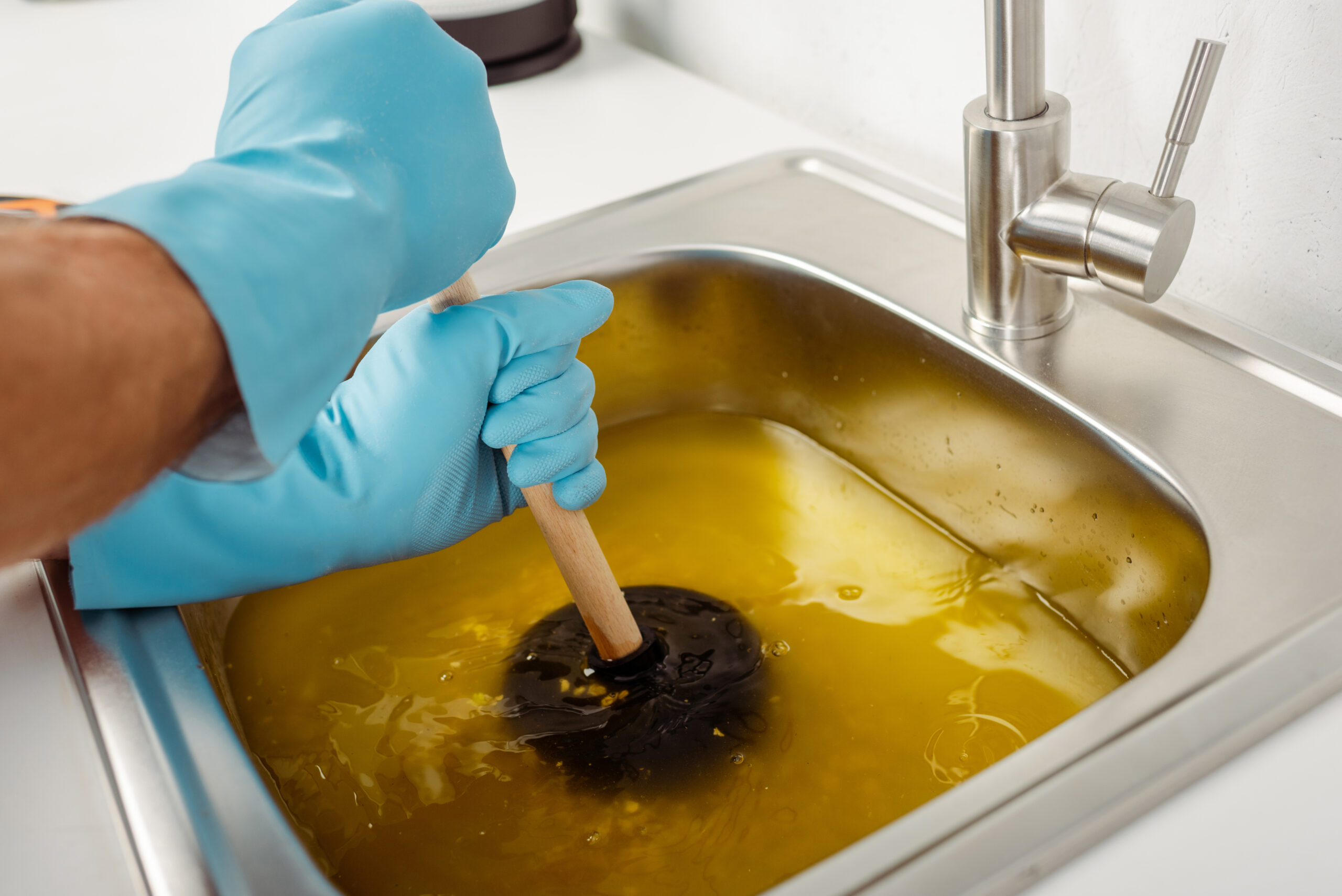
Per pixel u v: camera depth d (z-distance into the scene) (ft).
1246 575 1.74
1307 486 1.93
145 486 1.18
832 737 2.10
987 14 2.04
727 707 2.19
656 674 2.27
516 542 2.71
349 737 2.18
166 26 4.95
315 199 1.47
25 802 1.52
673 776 2.04
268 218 1.36
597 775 2.05
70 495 1.04
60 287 1.01
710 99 3.74
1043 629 2.36
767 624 2.42
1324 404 2.11
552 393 2.05
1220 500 1.92
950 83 2.97
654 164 3.34
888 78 3.18
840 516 2.79
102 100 4.14
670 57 4.15
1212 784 1.41
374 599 2.53
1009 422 2.38
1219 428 2.09
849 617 2.43
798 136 3.45
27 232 1.14
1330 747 1.45
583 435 2.08
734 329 3.02
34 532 1.05
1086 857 1.32
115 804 1.50
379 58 1.73
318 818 1.99
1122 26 2.41
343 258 1.45
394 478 2.05
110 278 1.09
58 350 0.97
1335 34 2.03
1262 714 1.47
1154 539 2.09
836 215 3.00
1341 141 2.09
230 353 1.18
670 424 3.13
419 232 1.74
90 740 1.62
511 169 3.37
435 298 2.05
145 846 1.42
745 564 2.63
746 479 2.94
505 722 2.19
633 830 1.93
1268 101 2.19
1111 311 2.47
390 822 1.98
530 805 2.01
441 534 2.22
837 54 3.33
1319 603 1.66
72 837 1.46
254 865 1.40
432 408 1.99
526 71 3.95
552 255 2.89
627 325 3.00
